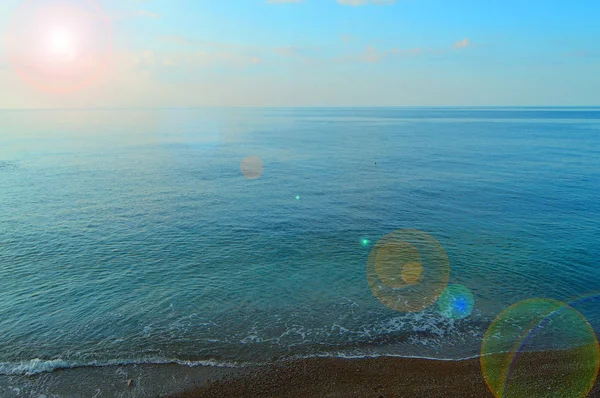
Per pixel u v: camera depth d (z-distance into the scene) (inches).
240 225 1593.3
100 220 1652.3
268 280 1132.5
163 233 1498.5
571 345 828.0
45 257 1275.8
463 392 689.6
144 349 823.1
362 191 2194.9
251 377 740.7
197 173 2763.3
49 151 3870.6
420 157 3521.2
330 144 4690.0
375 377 737.0
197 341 852.0
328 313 963.3
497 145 4426.7
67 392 703.7
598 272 1167.0
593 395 674.2
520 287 1085.8
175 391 706.8
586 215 1713.8
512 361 776.3
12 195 2073.1
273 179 2549.2
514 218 1683.1
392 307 990.4
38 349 821.2
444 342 847.7
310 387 712.4
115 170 2856.8
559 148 4072.3
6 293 1048.8
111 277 1144.2
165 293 1055.0
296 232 1517.0
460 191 2182.6
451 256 1296.8
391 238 1459.2
